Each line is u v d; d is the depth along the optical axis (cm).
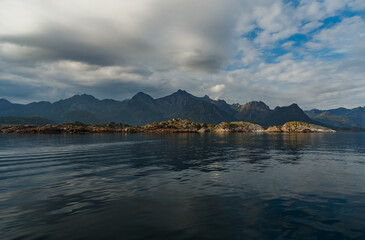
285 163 3294
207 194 1683
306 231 1081
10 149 5416
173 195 1658
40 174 2405
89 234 1035
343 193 1711
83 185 1936
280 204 1463
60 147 6062
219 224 1155
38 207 1388
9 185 1922
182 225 1142
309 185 1955
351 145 7650
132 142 8706
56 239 984
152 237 1011
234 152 5006
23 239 980
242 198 1588
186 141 9706
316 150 5606
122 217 1241
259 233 1059
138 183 2020
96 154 4444
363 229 1107
